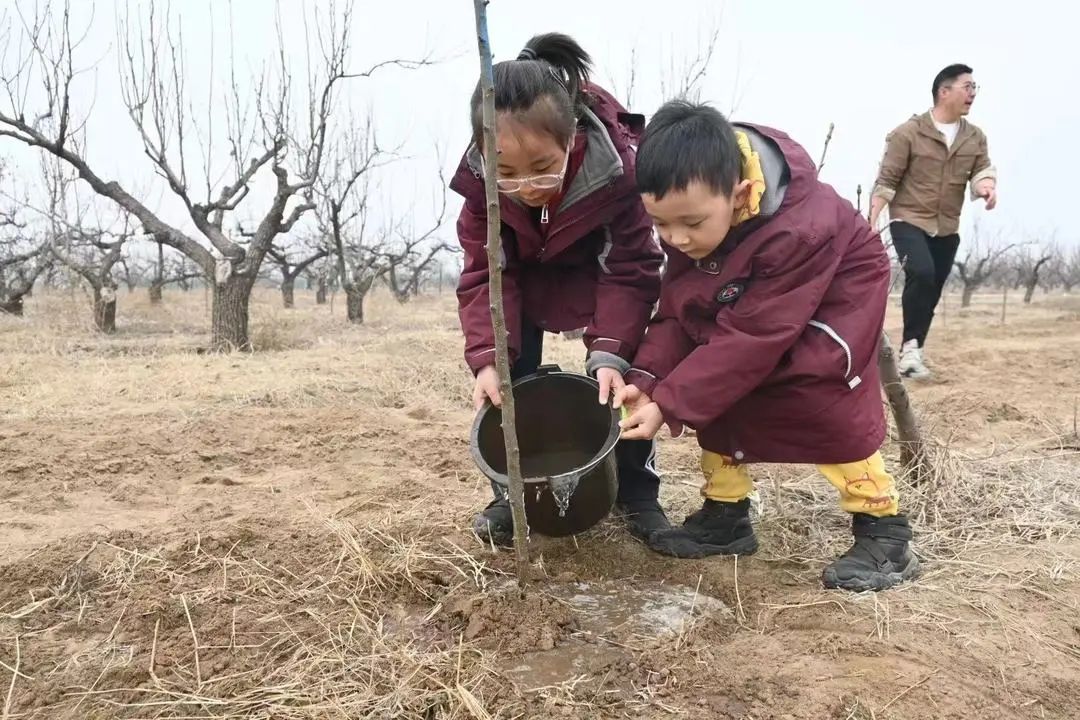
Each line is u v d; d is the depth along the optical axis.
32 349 8.52
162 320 13.76
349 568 2.61
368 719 1.86
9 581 2.59
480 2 1.95
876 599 2.37
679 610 2.40
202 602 2.43
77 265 11.78
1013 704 1.88
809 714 1.82
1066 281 36.38
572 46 2.48
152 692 2.00
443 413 5.27
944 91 5.61
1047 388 5.84
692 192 2.11
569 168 2.50
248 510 3.30
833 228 2.31
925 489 3.16
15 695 2.02
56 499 3.46
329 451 4.29
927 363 7.02
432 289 37.53
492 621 2.26
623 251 2.72
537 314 2.97
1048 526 2.94
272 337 9.18
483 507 3.21
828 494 3.31
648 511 2.94
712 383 2.30
